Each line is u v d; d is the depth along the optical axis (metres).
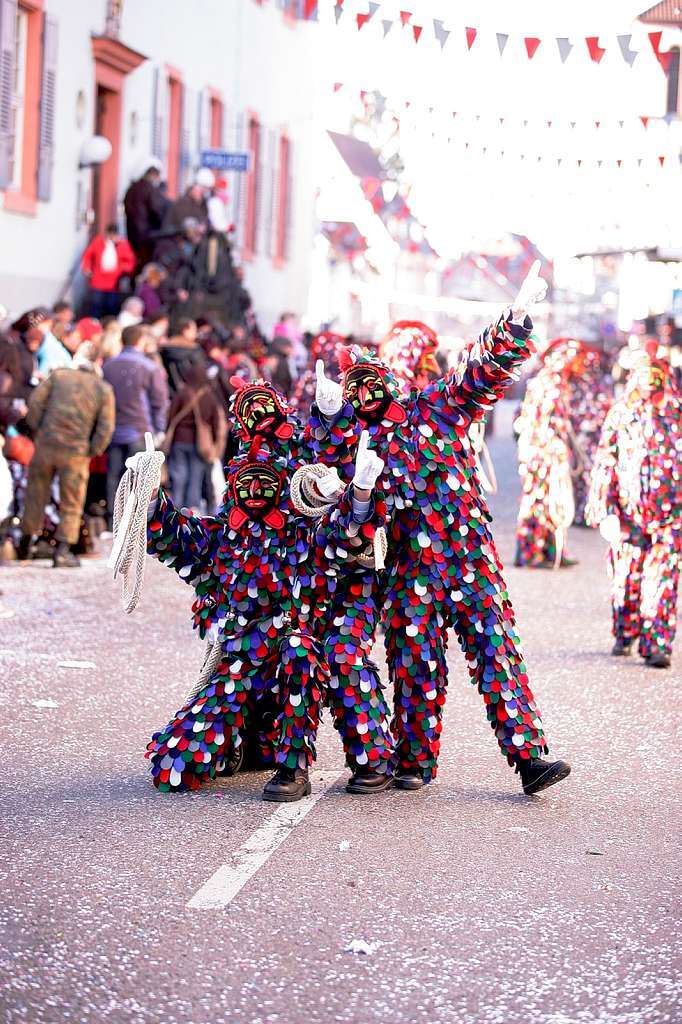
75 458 18.45
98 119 30.44
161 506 9.06
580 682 12.78
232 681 9.11
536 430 20.19
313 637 9.16
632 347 15.36
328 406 8.92
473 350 8.99
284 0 42.50
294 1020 6.01
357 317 67.62
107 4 29.45
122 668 12.70
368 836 8.34
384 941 6.82
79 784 9.20
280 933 6.88
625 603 13.90
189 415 21.56
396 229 54.91
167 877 7.56
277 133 43.56
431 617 9.13
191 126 35.50
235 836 8.27
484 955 6.69
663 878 7.78
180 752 9.05
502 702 9.10
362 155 46.94
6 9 24.56
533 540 20.34
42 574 18.03
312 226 49.06
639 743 10.68
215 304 31.00
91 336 21.47
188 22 34.88
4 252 25.23
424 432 9.09
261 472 8.99
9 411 18.19
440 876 7.71
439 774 9.71
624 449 13.52
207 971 6.44
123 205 31.00
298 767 9.01
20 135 26.23
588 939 6.91
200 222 30.56
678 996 6.30
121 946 6.66
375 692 9.14
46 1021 5.90
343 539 8.70
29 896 7.23
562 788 9.45
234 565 9.10
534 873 7.80
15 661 12.81
